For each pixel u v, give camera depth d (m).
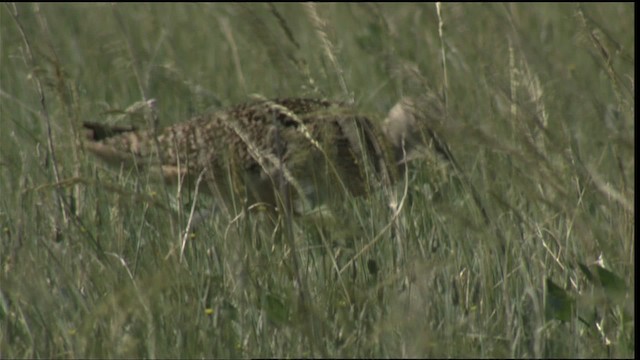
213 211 20.88
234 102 27.97
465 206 19.53
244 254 18.30
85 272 17.58
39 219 19.33
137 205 20.14
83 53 32.03
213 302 17.34
